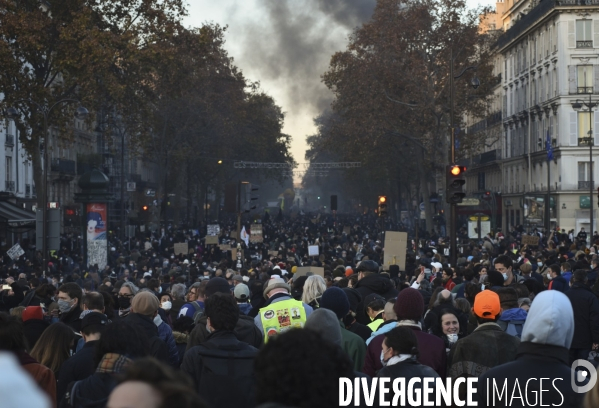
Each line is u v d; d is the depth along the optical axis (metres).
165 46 45.78
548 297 5.36
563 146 70.75
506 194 88.31
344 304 8.52
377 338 7.52
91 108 45.94
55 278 27.41
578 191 70.56
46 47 44.00
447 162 65.81
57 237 29.75
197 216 103.75
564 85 70.75
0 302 17.42
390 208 113.25
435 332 10.96
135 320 8.43
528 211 73.62
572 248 33.12
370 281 12.19
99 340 6.27
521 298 11.88
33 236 60.81
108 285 18.41
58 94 45.31
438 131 64.62
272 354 3.31
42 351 7.76
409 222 89.25
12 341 6.27
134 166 107.50
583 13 70.19
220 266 27.27
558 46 71.12
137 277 29.47
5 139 59.16
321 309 6.97
